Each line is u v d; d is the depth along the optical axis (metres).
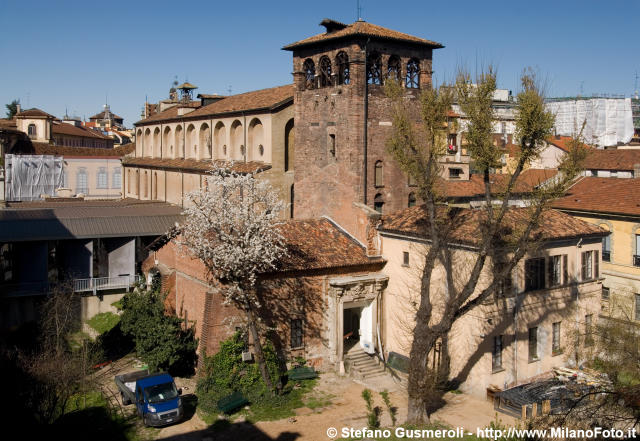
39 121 99.12
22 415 25.56
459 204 50.62
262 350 33.16
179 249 37.81
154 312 35.44
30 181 85.75
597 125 108.00
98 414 30.86
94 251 48.59
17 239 42.47
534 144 26.92
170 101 86.56
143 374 33.91
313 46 43.16
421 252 35.38
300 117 44.56
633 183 47.50
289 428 29.02
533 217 27.22
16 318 41.94
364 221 38.78
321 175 43.06
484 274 32.22
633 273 43.91
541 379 34.66
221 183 34.25
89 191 90.75
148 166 75.62
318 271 36.03
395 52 42.06
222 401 30.81
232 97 66.81
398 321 37.44
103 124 157.50
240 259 31.59
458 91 28.39
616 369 31.95
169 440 27.98
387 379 35.31
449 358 34.25
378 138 41.66
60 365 30.03
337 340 36.22
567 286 36.16
